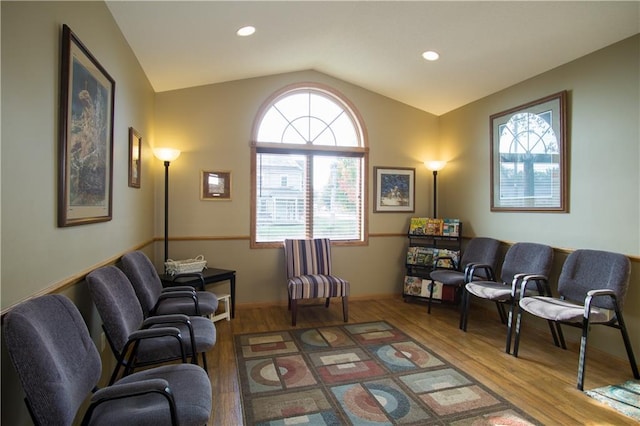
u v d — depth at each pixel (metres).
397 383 2.42
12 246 1.21
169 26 2.63
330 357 2.83
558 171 3.19
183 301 2.74
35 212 1.37
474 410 2.10
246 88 4.18
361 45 3.55
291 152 4.34
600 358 2.80
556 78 3.25
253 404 2.16
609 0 2.37
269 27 3.00
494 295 3.06
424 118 4.81
